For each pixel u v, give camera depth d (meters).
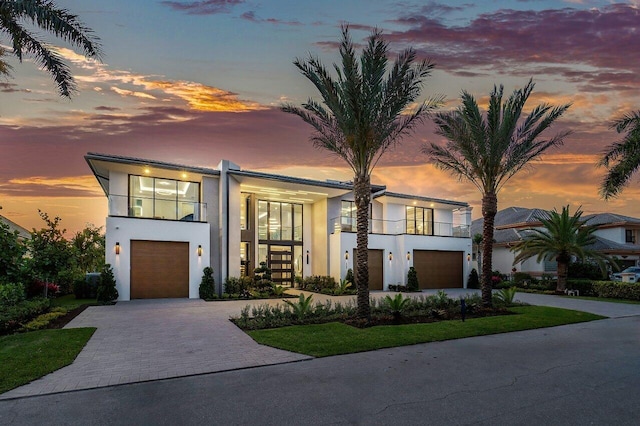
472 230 41.56
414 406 4.93
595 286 20.72
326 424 4.37
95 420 4.44
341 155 12.42
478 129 13.93
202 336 9.15
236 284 18.59
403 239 24.52
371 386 5.72
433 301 14.29
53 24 9.35
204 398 5.18
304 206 25.59
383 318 11.49
